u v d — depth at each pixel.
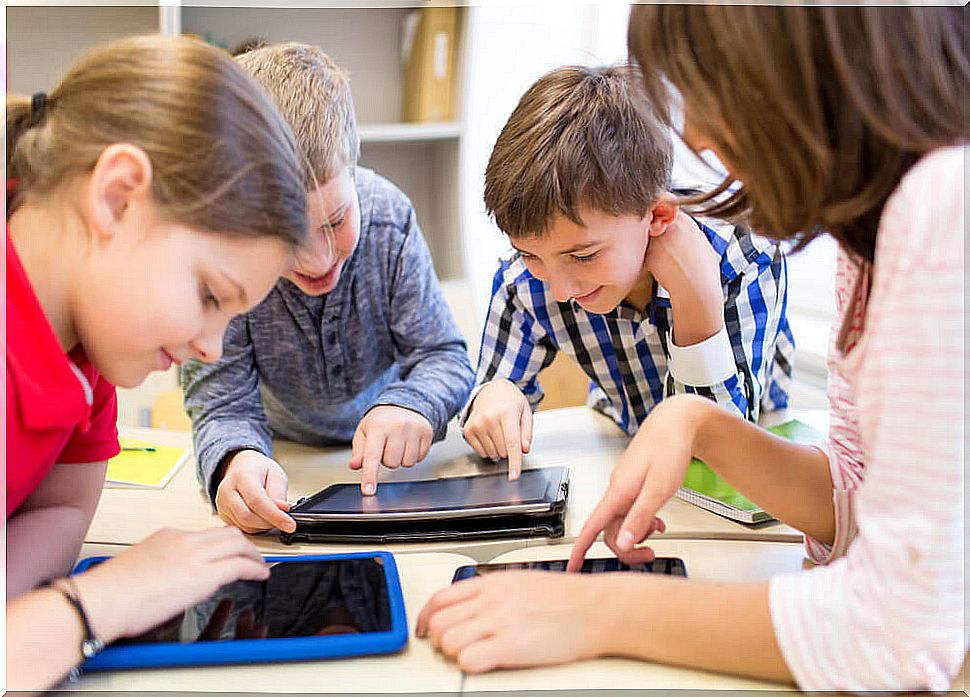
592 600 0.67
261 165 0.70
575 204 1.03
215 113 0.69
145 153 0.66
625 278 1.09
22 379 0.68
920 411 0.55
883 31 0.59
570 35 2.56
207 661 0.65
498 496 0.95
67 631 0.62
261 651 0.65
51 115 0.71
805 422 1.28
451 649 0.65
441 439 1.21
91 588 0.65
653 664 0.65
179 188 0.67
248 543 0.78
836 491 0.81
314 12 2.41
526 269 1.29
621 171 1.04
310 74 1.07
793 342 1.43
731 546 0.87
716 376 1.13
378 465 1.02
